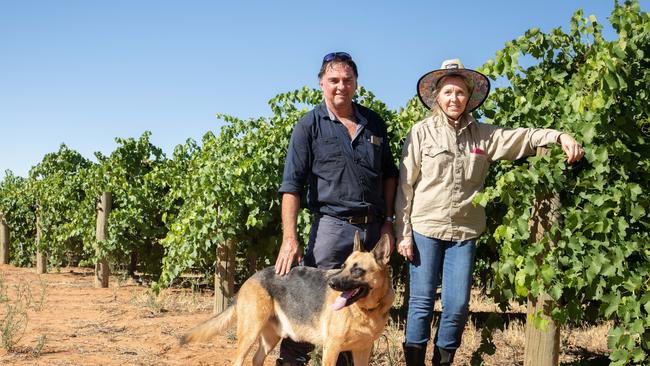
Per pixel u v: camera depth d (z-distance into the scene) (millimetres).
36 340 7516
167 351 7148
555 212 5023
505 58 6211
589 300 5727
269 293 5578
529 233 5027
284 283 5488
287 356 5711
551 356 5035
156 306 10352
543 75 6070
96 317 9555
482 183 5121
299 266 5488
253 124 10828
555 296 4863
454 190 4957
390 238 5148
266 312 5566
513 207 5086
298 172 5270
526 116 5992
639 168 5117
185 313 10086
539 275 4918
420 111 8570
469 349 7379
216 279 10031
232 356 6969
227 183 9656
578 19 5965
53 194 18453
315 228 5391
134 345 7418
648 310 4723
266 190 9664
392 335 7555
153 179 15086
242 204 9758
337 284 4723
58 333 8078
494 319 5988
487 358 7027
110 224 14281
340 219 5215
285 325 5492
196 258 10688
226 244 10000
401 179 5129
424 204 5023
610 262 4840
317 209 5355
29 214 20875
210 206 9914
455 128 5059
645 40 5332
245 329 5566
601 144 5000
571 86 5879
